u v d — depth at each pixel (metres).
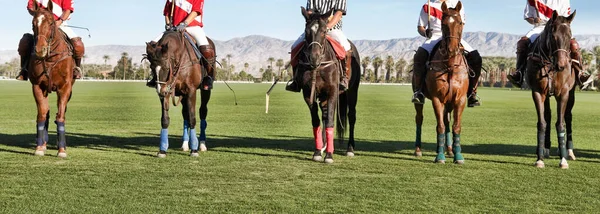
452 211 6.29
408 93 55.31
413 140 13.82
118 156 10.12
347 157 10.45
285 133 15.20
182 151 11.06
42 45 9.43
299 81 9.95
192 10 10.87
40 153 10.05
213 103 31.11
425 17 10.65
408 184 7.77
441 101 9.70
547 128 10.88
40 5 10.38
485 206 6.54
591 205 6.62
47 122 11.25
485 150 11.81
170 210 6.21
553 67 9.30
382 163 9.69
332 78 9.76
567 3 10.40
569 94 10.65
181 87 10.36
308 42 9.51
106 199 6.67
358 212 6.22
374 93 54.91
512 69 10.70
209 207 6.36
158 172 8.47
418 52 10.31
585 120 20.94
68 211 6.11
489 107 30.00
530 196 7.07
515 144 13.05
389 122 19.33
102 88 63.72
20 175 8.05
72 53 10.24
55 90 10.14
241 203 6.57
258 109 26.05
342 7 10.33
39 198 6.66
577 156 11.10
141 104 29.34
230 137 13.98
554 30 9.21
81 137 13.49
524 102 36.75
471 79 10.31
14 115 20.42
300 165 9.34
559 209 6.43
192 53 10.56
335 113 11.34
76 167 8.80
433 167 9.28
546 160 10.41
